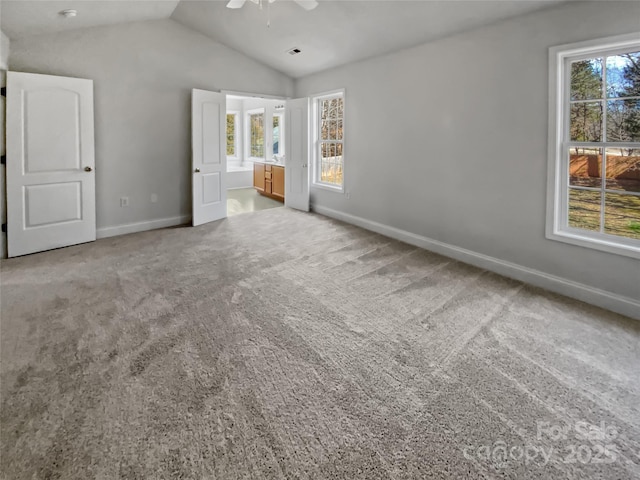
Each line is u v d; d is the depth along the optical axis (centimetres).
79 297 293
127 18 447
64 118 414
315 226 544
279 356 216
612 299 280
